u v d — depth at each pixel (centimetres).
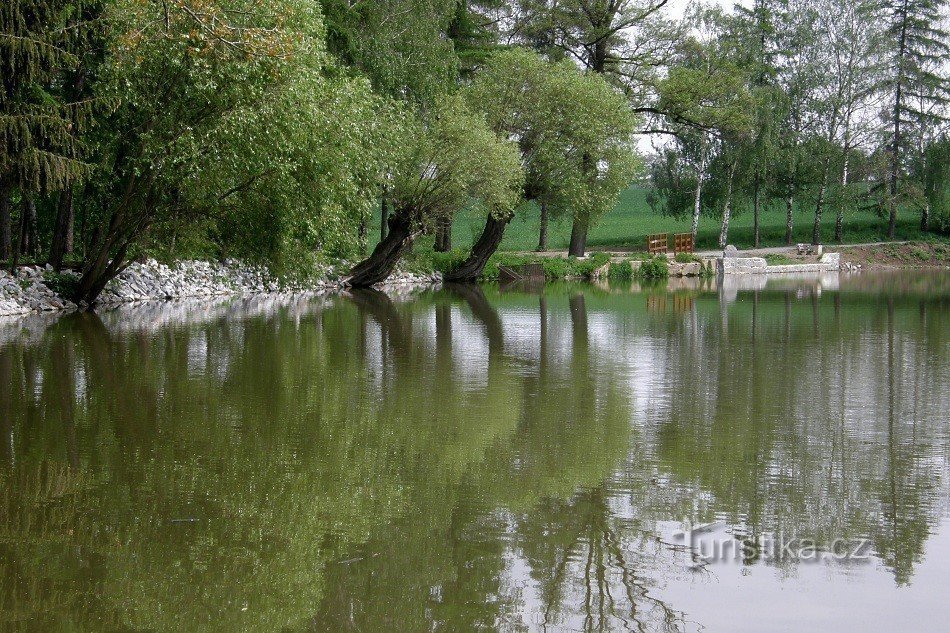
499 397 1202
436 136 3272
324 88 2156
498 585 581
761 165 5397
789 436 980
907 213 7281
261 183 2066
